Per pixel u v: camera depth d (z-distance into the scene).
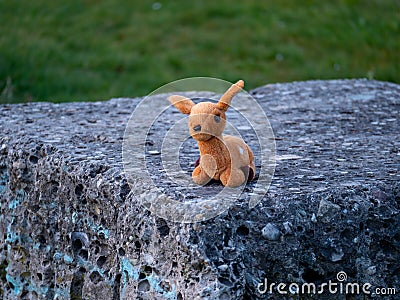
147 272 2.45
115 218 2.62
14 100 5.52
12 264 3.24
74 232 2.85
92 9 9.59
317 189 2.53
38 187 3.04
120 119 3.84
